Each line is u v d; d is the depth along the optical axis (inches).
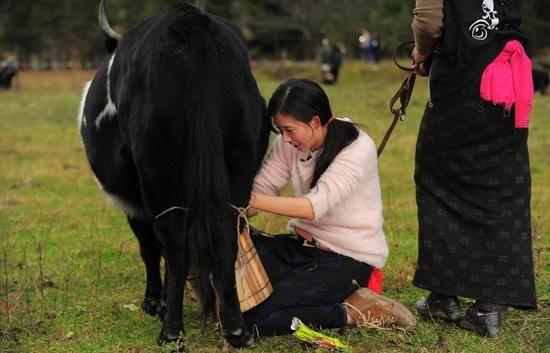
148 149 125.2
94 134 151.2
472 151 140.8
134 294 182.2
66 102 666.2
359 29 1096.2
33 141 464.1
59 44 1353.3
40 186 329.1
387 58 1145.4
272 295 141.8
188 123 121.3
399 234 231.9
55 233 246.5
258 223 238.1
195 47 122.6
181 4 132.0
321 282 142.8
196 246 122.9
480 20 136.2
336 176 138.1
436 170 146.3
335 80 812.0
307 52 1061.1
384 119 490.3
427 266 147.5
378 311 145.9
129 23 1227.2
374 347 140.7
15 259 213.0
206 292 125.2
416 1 139.4
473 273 143.0
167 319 136.1
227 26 138.6
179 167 125.6
